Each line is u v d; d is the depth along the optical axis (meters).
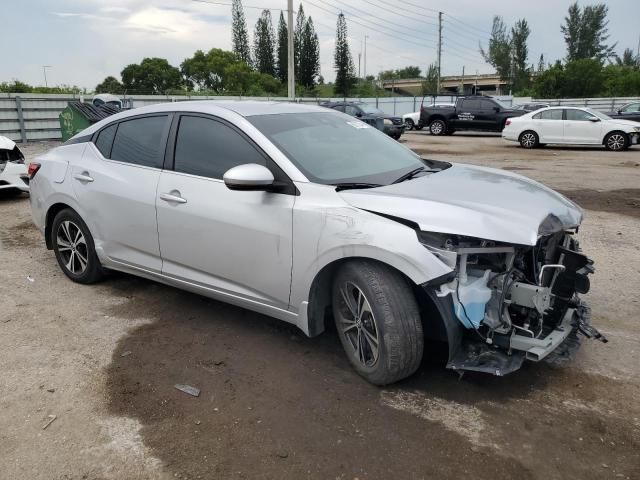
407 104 44.25
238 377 3.36
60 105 20.91
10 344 3.80
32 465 2.61
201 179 3.78
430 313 3.02
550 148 19.16
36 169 5.07
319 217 3.17
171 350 3.71
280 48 90.25
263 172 3.25
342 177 3.46
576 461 2.59
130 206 4.19
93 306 4.46
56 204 4.87
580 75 62.94
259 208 3.45
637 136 17.66
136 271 4.39
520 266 3.08
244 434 2.81
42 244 6.33
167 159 4.03
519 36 90.94
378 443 2.73
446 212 2.89
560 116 18.67
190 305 4.47
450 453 2.65
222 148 3.74
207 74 74.12
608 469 2.54
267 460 2.62
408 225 2.93
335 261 3.17
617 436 2.77
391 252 2.87
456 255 2.82
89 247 4.71
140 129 4.32
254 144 3.57
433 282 2.83
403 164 3.96
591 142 18.17
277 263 3.41
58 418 2.96
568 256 3.13
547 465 2.57
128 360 3.58
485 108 25.59
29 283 5.00
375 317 3.01
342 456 2.64
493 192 3.32
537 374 3.37
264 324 4.11
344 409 3.01
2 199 9.03
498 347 3.05
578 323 3.33
